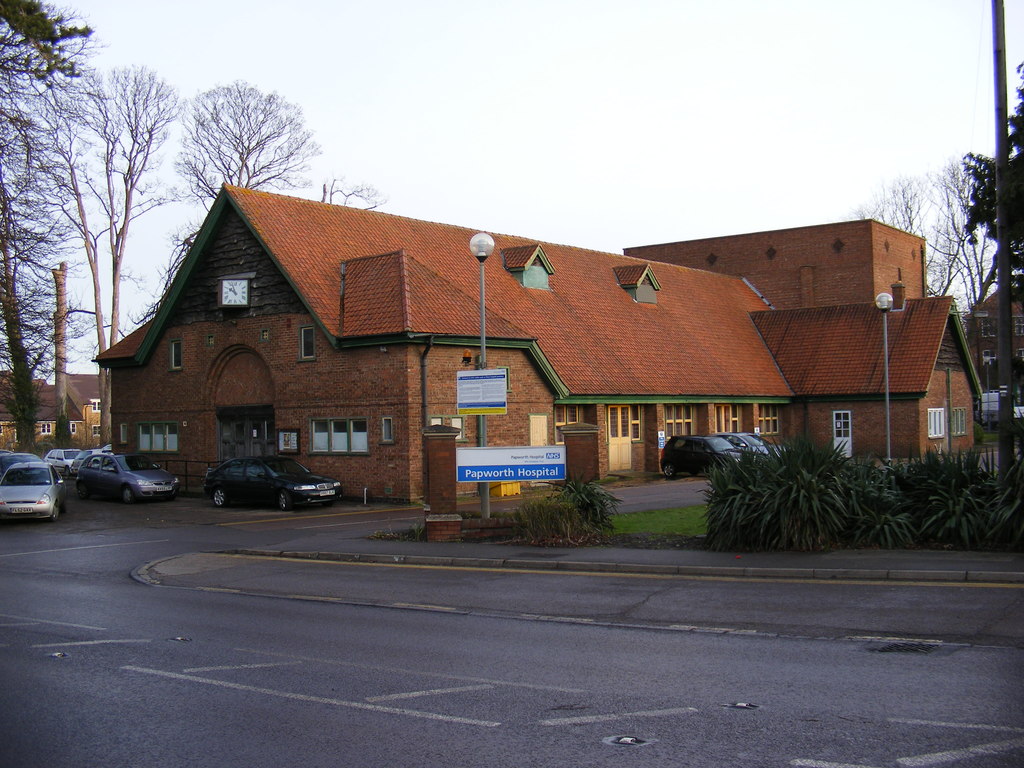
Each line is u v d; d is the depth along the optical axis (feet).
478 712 24.71
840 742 21.42
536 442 104.53
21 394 162.30
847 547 49.39
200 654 32.63
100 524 83.10
